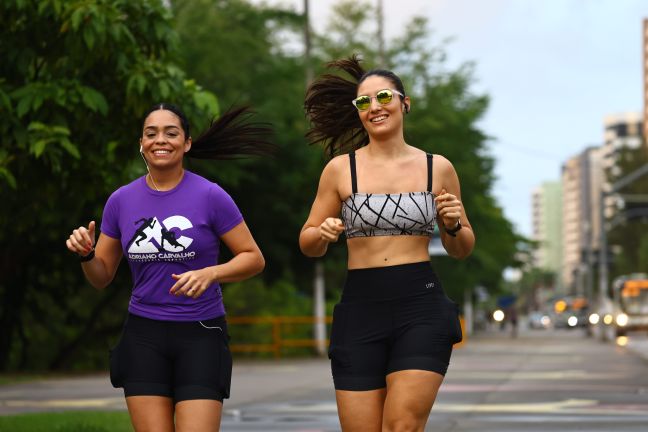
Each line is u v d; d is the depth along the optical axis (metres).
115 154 14.72
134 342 7.95
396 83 8.38
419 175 8.27
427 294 8.09
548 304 147.00
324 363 40.44
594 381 26.25
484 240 65.56
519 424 16.30
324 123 9.03
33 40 13.91
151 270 7.99
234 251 8.14
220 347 8.00
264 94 42.81
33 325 42.66
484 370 31.73
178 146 8.06
